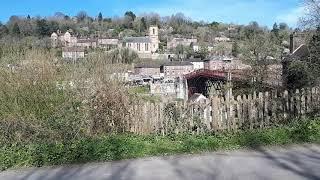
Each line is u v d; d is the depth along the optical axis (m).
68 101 13.62
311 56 20.64
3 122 12.65
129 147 11.84
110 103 13.95
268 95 13.84
